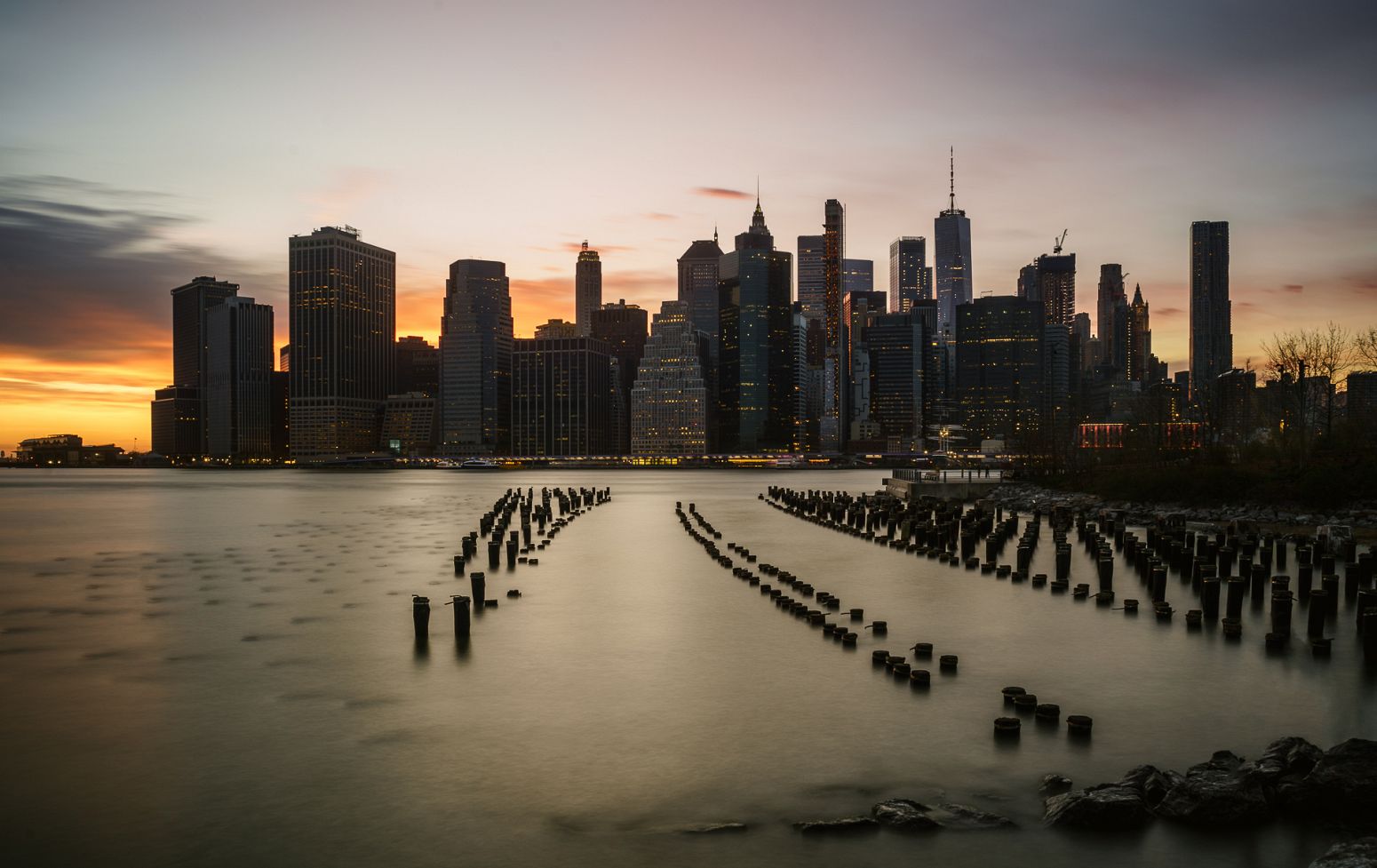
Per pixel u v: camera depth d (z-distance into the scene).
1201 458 124.31
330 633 41.09
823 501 117.19
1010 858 19.03
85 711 29.52
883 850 19.52
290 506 148.62
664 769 24.22
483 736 26.98
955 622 43.06
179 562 67.25
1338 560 58.59
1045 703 30.03
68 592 53.06
